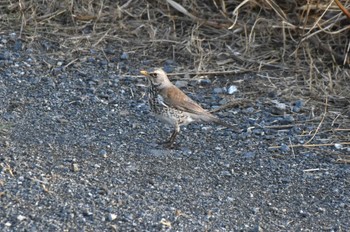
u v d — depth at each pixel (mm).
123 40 15617
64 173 10883
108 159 11445
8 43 15273
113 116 13008
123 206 10133
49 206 9969
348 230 9992
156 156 11719
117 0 16547
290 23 15805
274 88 14234
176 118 12023
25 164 11023
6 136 11883
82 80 14211
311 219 10234
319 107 13594
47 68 14539
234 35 15844
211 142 12344
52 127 12391
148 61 15047
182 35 15891
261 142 12398
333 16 15859
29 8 16203
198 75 14648
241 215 10195
